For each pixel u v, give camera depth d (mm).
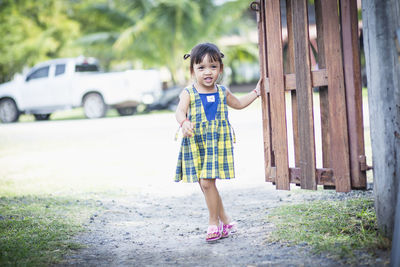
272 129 3240
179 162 3094
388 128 2490
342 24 2766
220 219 3143
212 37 19000
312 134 2961
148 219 3711
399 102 2467
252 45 20953
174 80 19109
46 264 2596
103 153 7719
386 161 2512
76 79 14188
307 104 2965
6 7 22250
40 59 23078
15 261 2617
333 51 2812
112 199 4492
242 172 5609
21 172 6238
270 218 3402
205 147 2990
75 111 19125
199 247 2889
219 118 3027
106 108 14273
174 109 14734
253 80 23141
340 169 2826
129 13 18516
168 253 2793
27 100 14844
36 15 23141
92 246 2979
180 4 16969
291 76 3102
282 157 3180
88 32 22047
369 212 3203
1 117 15164
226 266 2475
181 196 4605
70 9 23797
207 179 3006
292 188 4488
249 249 2742
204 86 3064
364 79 10875
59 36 23266
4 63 22625
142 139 9047
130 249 2906
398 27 2432
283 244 2750
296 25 2992
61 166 6652
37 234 3209
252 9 3373
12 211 3898
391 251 2275
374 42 2500
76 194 4730
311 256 2492
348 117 2795
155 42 18609
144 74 13977
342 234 2803
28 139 9953
